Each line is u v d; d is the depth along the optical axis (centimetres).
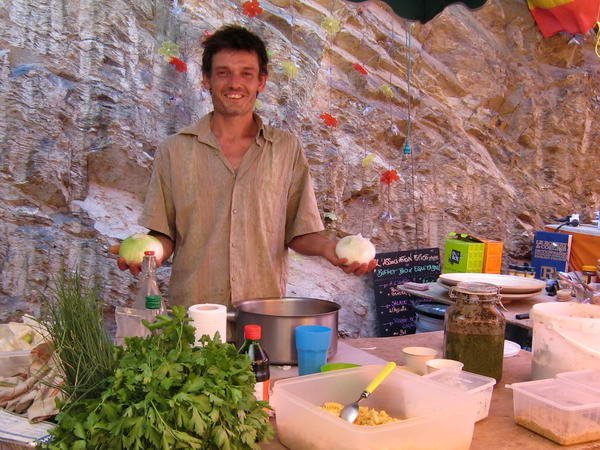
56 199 366
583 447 148
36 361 156
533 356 188
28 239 348
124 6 410
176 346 127
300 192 258
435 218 543
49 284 349
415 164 546
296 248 257
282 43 479
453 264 430
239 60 236
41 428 141
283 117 464
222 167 244
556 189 637
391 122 537
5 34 367
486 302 187
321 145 480
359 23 540
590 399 154
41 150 361
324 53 514
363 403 161
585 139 656
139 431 112
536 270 488
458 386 158
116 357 130
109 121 391
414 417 144
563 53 670
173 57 418
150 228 245
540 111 646
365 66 541
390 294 481
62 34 387
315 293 461
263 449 144
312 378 155
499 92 627
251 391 128
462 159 569
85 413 119
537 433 154
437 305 445
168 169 245
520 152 636
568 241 472
